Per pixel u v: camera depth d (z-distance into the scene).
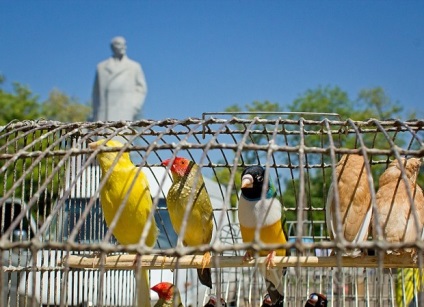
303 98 32.34
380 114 31.08
